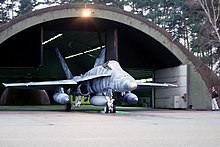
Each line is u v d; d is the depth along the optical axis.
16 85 25.80
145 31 28.83
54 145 6.96
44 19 26.77
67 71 30.89
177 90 30.92
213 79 33.09
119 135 8.90
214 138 8.21
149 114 21.12
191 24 58.62
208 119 16.12
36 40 30.45
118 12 28.22
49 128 10.92
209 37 51.34
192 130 10.35
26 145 6.94
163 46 29.58
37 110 28.81
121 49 34.06
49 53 50.53
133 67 35.00
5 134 9.05
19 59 31.67
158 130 10.34
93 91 25.41
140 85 25.73
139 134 9.15
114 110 23.03
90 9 27.47
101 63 26.80
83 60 46.62
